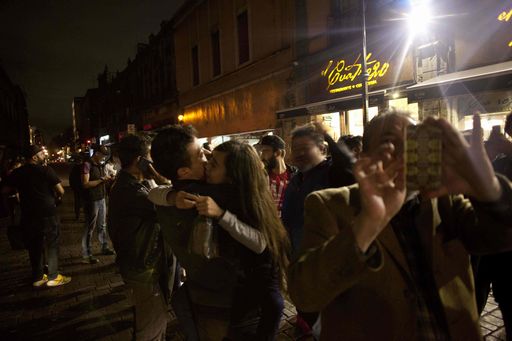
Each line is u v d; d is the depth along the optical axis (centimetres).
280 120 1227
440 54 715
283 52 1191
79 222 940
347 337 114
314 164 274
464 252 119
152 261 246
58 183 500
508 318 216
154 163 200
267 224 180
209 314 180
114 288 479
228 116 1584
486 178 94
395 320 109
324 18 1013
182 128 199
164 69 2303
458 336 111
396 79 812
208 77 1734
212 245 167
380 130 112
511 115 284
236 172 183
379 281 111
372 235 91
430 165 92
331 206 118
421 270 115
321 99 1041
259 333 174
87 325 380
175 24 2056
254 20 1331
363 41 696
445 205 119
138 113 2964
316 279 100
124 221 248
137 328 248
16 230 490
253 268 177
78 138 7731
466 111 682
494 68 588
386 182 91
